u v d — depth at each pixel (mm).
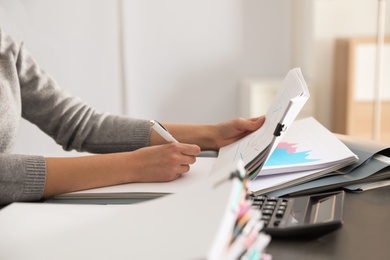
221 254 486
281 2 3652
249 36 3650
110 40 3430
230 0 3592
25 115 1336
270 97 3375
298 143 1116
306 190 938
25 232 717
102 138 1294
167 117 3627
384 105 3324
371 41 3279
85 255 575
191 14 3562
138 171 1006
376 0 3418
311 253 688
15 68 1263
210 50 3617
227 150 1181
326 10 3412
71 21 3348
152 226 561
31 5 3277
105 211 798
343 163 987
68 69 3387
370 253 685
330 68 3480
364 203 878
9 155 978
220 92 3672
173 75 3592
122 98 3514
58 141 1328
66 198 978
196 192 571
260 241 515
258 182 961
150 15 3504
